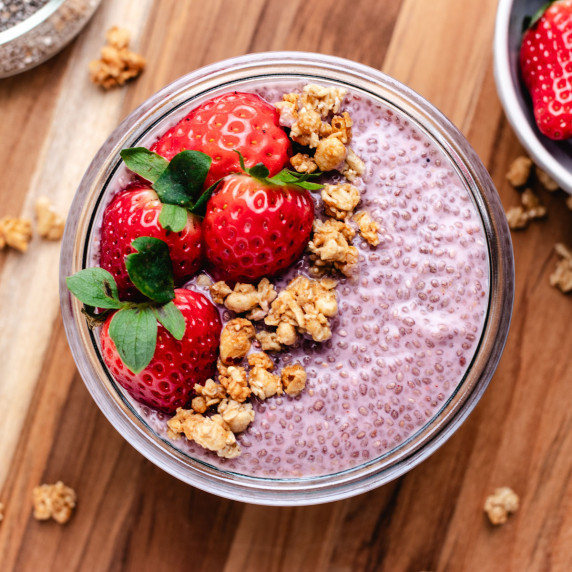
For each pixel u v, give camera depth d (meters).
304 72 0.35
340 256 0.34
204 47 0.38
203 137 0.34
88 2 0.38
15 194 0.38
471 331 0.35
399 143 0.35
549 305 0.38
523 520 0.38
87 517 0.38
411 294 0.34
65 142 0.39
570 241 0.38
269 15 0.38
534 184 0.38
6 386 0.38
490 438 0.38
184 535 0.38
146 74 0.38
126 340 0.32
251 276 0.34
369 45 0.38
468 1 0.38
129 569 0.38
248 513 0.38
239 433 0.34
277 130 0.34
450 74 0.38
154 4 0.38
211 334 0.34
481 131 0.38
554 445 0.38
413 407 0.35
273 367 0.34
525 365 0.38
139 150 0.33
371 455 0.35
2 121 0.39
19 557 0.38
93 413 0.38
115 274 0.34
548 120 0.36
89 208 0.35
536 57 0.36
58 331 0.38
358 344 0.34
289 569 0.38
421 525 0.38
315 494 0.35
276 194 0.33
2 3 0.38
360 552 0.38
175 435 0.35
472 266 0.35
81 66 0.39
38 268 0.39
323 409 0.34
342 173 0.35
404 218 0.35
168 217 0.33
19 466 0.38
